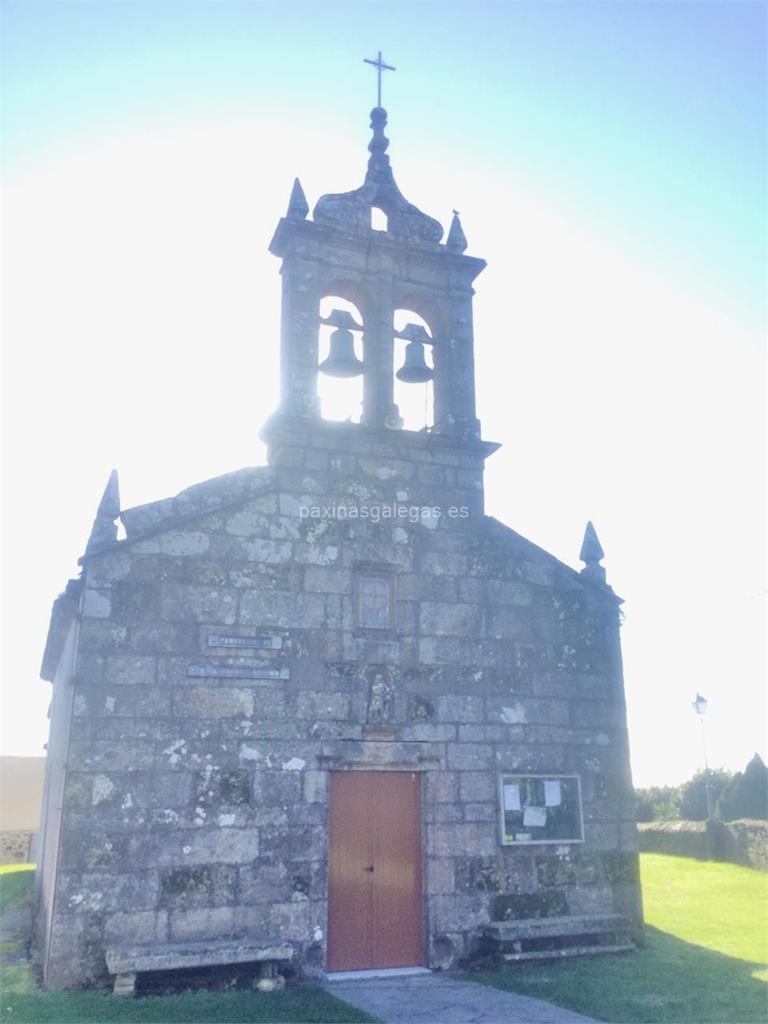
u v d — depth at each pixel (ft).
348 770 39.29
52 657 57.52
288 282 45.42
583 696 44.57
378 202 49.32
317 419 42.73
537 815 41.78
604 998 32.37
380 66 51.78
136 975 32.55
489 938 38.88
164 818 35.47
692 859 80.64
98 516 38.17
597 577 47.09
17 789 160.86
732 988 33.91
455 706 41.78
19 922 53.78
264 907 36.01
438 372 47.50
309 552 41.06
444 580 43.39
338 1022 28.66
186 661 37.52
